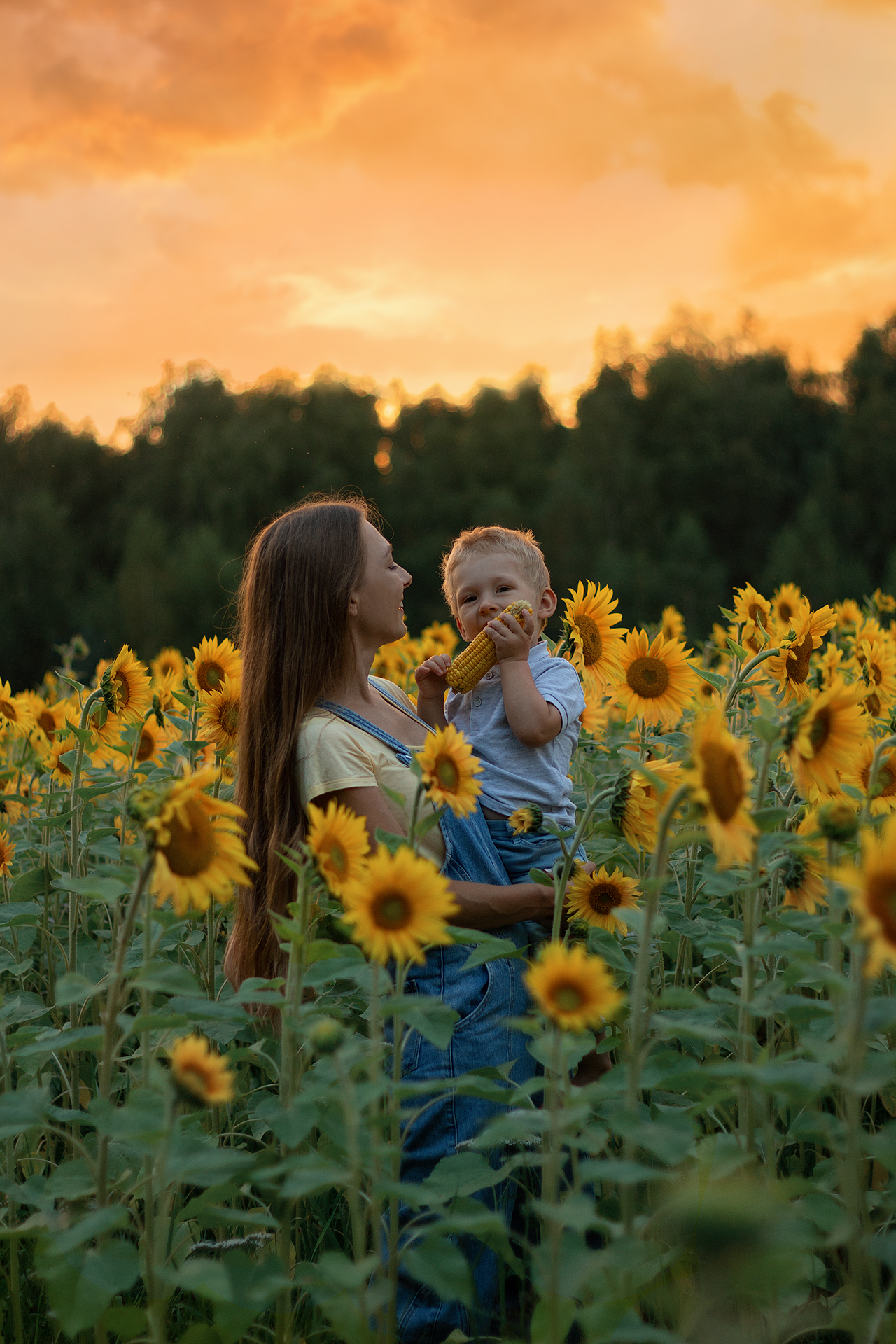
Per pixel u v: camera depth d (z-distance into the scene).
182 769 3.22
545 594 3.05
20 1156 2.35
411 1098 2.22
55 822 2.76
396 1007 1.63
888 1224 1.88
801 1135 1.79
